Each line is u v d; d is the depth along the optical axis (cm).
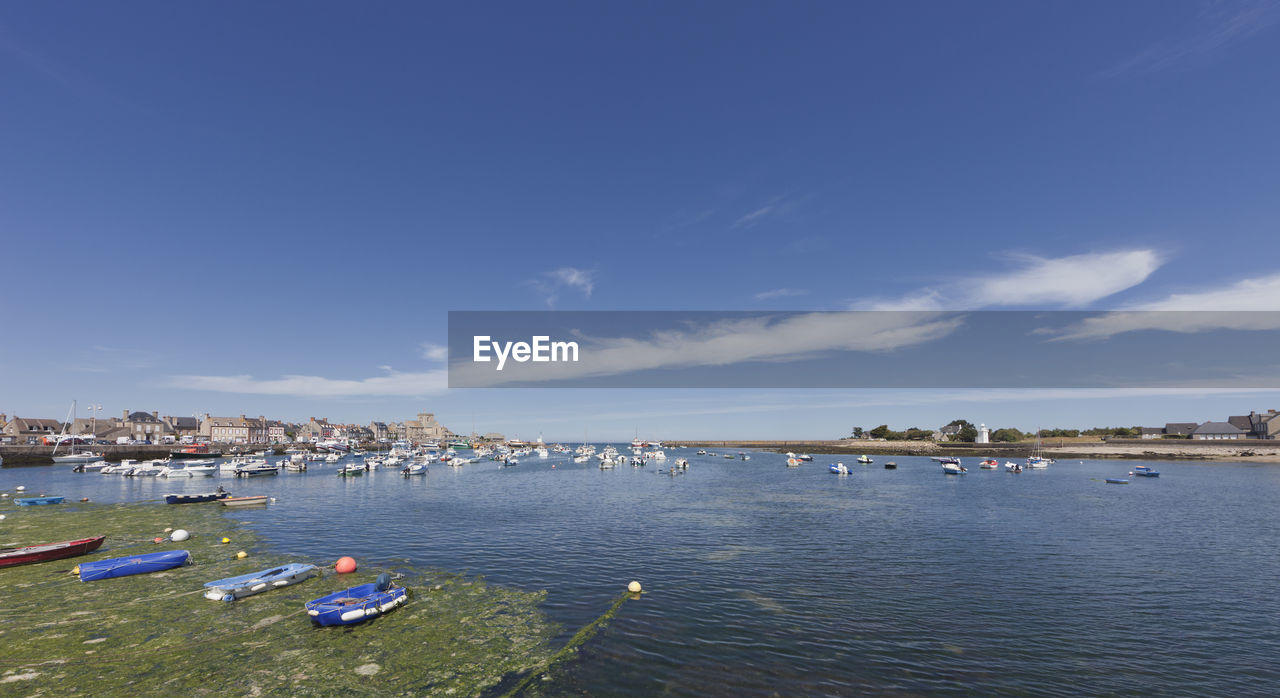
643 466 12925
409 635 2056
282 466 11581
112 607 2305
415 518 4838
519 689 1648
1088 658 1911
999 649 1978
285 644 1955
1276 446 14238
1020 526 4469
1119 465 12662
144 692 1609
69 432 17025
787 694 1631
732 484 8400
